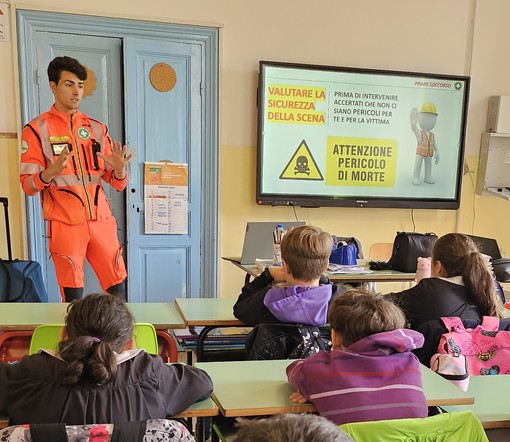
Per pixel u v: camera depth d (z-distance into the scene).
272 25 4.29
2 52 3.72
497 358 1.86
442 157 4.77
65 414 1.11
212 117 4.22
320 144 4.46
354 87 4.46
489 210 5.07
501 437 1.51
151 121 4.09
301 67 4.32
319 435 0.61
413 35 4.63
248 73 4.29
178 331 2.72
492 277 2.12
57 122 2.90
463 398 1.48
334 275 3.16
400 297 2.19
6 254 3.88
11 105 3.79
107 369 1.14
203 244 4.36
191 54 4.12
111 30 3.91
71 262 2.94
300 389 1.39
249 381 1.55
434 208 4.80
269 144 4.34
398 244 3.45
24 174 2.83
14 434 1.00
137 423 1.06
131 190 4.09
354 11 4.46
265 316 1.96
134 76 4.00
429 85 4.64
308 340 1.85
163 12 4.01
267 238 3.36
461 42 4.76
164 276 4.28
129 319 1.32
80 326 1.25
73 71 2.83
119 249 3.14
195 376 1.35
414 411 1.28
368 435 1.10
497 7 4.79
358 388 1.29
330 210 4.67
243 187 4.40
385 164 4.64
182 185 4.21
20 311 2.20
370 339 1.36
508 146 4.93
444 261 2.20
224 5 4.15
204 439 1.98
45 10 3.73
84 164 2.95
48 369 1.16
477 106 4.89
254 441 0.62
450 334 1.86
